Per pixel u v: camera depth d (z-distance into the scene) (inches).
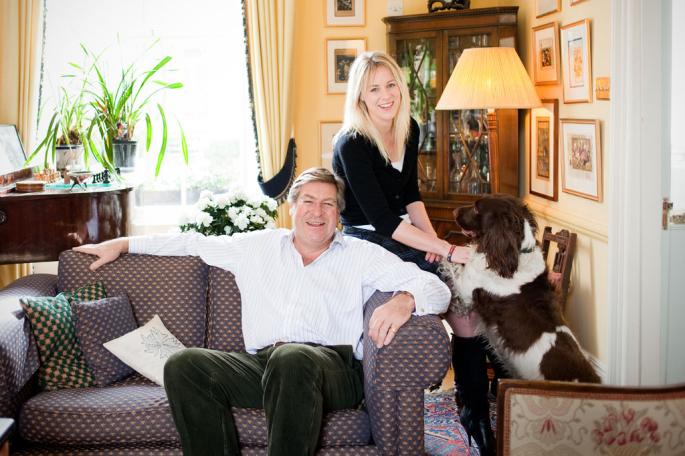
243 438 99.2
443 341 96.0
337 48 207.2
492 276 108.0
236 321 114.8
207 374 96.7
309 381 93.1
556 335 106.9
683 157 134.3
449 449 124.2
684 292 137.7
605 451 75.5
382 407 96.4
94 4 203.5
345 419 99.0
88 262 117.1
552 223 175.2
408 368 96.0
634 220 135.3
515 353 107.5
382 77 112.8
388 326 96.7
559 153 166.7
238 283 114.3
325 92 209.0
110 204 164.7
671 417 75.3
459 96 164.4
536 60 179.0
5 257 157.4
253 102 203.9
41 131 204.8
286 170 206.1
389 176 118.0
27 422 98.2
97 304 109.7
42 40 196.4
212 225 140.6
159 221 211.3
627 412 75.2
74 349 108.2
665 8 130.7
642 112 132.6
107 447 99.0
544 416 75.9
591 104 148.8
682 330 138.8
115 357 108.7
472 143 189.3
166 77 209.0
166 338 112.0
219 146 213.5
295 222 111.5
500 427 76.9
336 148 116.7
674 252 136.9
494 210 107.6
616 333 139.7
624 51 132.0
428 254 115.1
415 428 97.3
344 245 112.5
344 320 109.8
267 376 94.1
